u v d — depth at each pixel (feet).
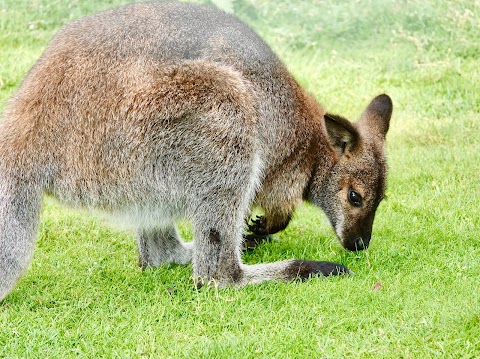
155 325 26.99
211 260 29.96
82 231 36.27
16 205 27.68
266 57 32.60
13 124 28.37
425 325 25.73
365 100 51.42
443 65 54.44
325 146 34.24
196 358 24.62
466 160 42.45
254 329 26.40
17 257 27.37
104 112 28.48
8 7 60.80
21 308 27.94
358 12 62.03
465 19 58.54
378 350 24.68
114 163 28.81
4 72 51.11
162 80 28.89
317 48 59.52
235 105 29.35
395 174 41.70
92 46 29.04
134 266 33.06
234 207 29.91
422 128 47.44
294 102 33.55
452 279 29.76
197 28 30.86
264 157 32.37
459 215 36.58
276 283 30.40
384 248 33.65
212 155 29.22
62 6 61.11
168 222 30.53
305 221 38.40
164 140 28.91
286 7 63.10
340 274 31.14
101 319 27.35
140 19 30.09
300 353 24.81
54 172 28.40
